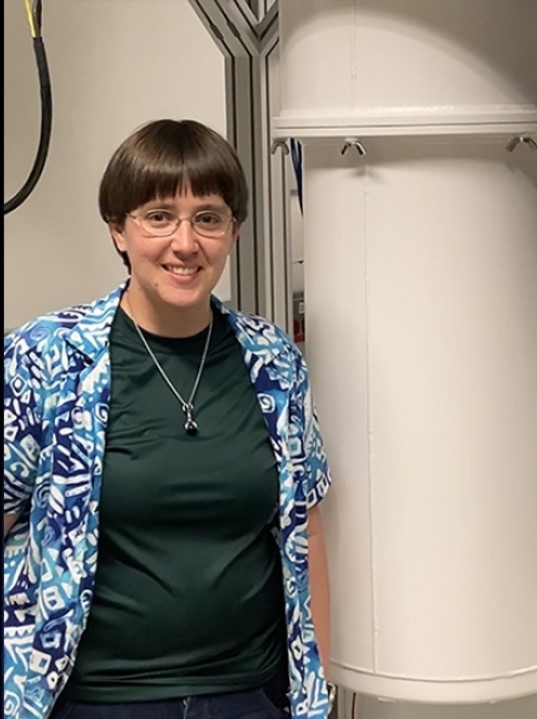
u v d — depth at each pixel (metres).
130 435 1.26
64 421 1.24
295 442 1.36
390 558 1.46
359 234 1.42
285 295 2.24
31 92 2.57
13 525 1.32
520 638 1.49
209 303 1.34
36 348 1.26
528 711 1.85
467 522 1.44
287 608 1.35
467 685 1.47
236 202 1.29
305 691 1.37
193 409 1.29
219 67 2.71
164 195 1.23
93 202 2.68
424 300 1.40
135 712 1.26
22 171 2.59
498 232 1.40
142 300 1.30
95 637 1.27
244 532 1.32
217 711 1.29
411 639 1.47
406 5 1.34
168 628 1.27
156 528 1.27
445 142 1.37
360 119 1.37
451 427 1.42
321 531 1.47
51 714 1.29
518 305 1.43
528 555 1.48
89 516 1.24
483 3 1.35
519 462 1.46
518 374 1.44
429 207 1.38
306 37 1.42
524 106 1.38
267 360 1.35
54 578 1.24
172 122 1.28
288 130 1.43
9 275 2.58
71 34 2.60
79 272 2.70
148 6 2.70
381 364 1.43
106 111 2.68
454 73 1.36
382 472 1.45
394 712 1.86
